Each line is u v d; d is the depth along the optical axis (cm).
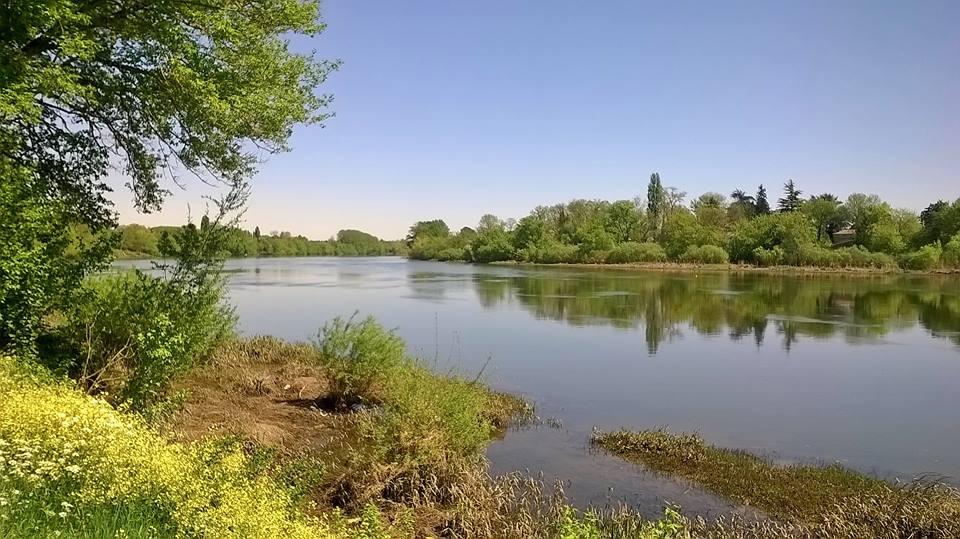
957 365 2125
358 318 3127
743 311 3550
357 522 726
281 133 1434
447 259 12275
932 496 977
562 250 9356
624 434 1272
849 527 876
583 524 736
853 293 4612
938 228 7681
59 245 998
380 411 1070
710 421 1448
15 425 524
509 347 2417
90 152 1359
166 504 519
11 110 857
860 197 10450
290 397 1374
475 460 991
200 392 1252
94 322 1005
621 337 2669
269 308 3584
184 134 1373
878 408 1578
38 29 977
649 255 8562
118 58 1234
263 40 1328
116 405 920
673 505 907
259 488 573
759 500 975
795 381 1872
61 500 480
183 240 1088
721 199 11344
